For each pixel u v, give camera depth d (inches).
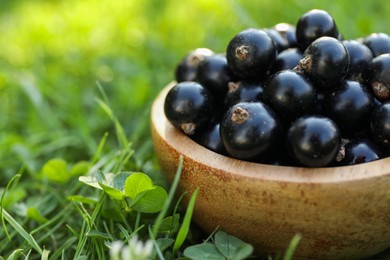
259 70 8.5
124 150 9.4
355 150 8.1
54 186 9.9
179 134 8.6
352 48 8.5
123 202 8.4
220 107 9.0
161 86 11.9
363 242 8.0
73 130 11.3
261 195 7.8
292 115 8.2
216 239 8.1
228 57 8.6
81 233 8.4
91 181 8.5
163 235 8.6
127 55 13.1
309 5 13.1
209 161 8.1
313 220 7.8
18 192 9.3
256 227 8.0
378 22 12.5
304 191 7.7
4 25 15.5
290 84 8.1
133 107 11.5
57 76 12.5
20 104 12.1
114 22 14.9
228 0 12.3
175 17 14.6
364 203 7.7
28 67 13.0
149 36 13.5
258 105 8.1
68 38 14.4
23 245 8.7
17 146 10.4
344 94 8.2
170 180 8.6
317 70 8.2
